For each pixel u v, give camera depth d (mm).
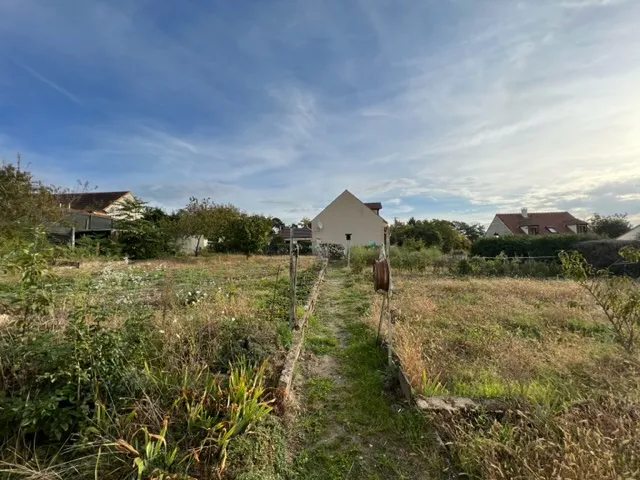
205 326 4004
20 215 13734
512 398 3100
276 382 3385
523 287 9883
